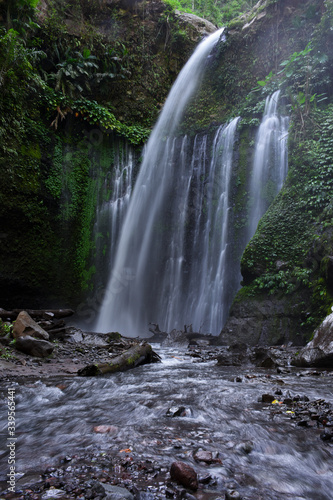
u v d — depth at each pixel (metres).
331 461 2.31
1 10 14.44
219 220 15.73
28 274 14.60
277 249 11.71
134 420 3.14
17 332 7.44
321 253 10.45
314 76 14.14
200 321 15.18
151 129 19.56
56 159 15.90
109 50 18.86
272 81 16.38
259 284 11.46
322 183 11.70
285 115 14.69
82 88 17.72
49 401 3.87
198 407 3.53
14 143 13.92
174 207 17.28
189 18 21.31
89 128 17.55
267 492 1.90
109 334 10.40
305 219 11.65
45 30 16.89
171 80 20.89
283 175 14.03
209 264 15.59
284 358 7.91
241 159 15.67
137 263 17.23
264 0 18.30
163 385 4.68
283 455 2.38
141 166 18.75
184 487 1.90
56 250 15.62
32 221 14.52
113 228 17.81
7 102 13.49
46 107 15.69
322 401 3.63
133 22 20.34
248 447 2.46
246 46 18.12
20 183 14.04
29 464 2.19
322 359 6.51
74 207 16.42
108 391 4.34
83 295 16.48
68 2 18.45
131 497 1.76
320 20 15.41
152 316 16.42
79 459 2.24
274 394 4.06
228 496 1.80
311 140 12.55
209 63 19.27
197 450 2.40
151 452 2.36
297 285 10.70
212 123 17.86
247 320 11.09
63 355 7.60
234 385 4.66
